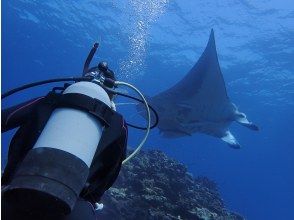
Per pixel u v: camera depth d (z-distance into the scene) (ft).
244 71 87.71
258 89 95.04
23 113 5.19
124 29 84.84
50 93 5.22
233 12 72.18
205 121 27.30
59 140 4.57
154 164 28.25
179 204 23.54
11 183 4.18
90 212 4.99
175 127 26.86
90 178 5.24
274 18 70.90
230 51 82.58
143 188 24.04
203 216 23.57
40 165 4.25
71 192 4.24
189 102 26.50
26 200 4.04
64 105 4.99
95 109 4.99
